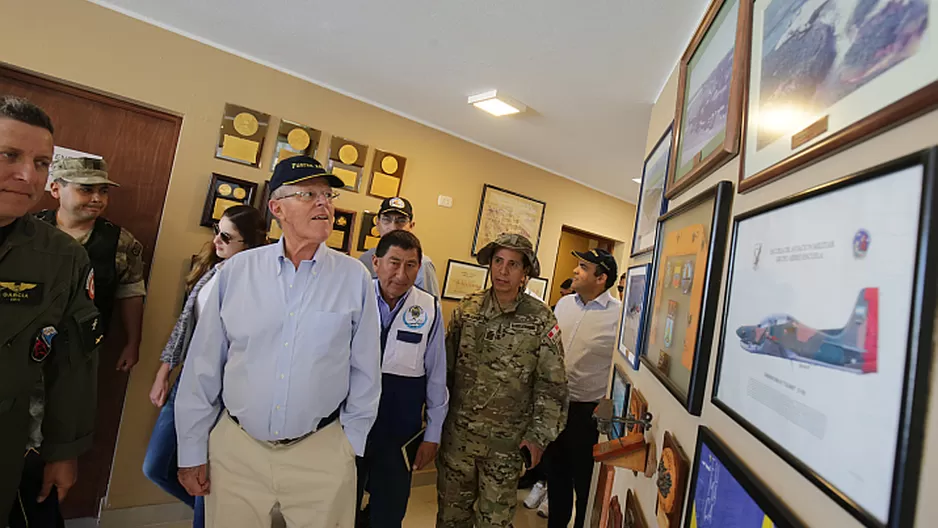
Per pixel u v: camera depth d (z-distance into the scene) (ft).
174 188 7.35
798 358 1.90
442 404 5.93
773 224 2.29
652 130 6.88
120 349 7.16
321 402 4.05
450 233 10.46
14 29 6.33
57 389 3.69
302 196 3.95
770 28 2.68
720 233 2.99
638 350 4.96
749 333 2.38
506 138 10.23
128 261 6.73
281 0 6.01
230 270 4.10
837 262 1.73
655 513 3.69
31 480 3.64
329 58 7.54
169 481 5.50
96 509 7.20
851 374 1.58
